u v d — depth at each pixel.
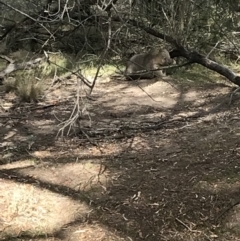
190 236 3.58
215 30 8.49
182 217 3.80
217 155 4.80
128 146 5.23
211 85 8.08
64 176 4.52
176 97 7.43
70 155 5.02
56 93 7.72
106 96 7.53
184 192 4.14
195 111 6.62
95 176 4.50
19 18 8.67
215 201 3.98
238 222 3.70
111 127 5.93
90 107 6.92
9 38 9.15
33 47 9.56
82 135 5.64
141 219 3.80
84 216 3.85
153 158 4.86
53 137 5.62
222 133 5.41
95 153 5.06
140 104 7.09
